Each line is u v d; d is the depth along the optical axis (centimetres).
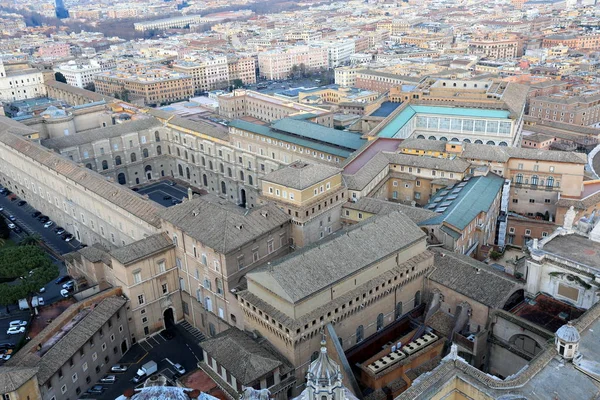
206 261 14850
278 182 16500
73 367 13475
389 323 14125
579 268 12244
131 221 18162
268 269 12319
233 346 12594
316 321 12300
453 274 14100
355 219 17512
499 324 12644
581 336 10088
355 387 11806
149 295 15800
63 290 18150
